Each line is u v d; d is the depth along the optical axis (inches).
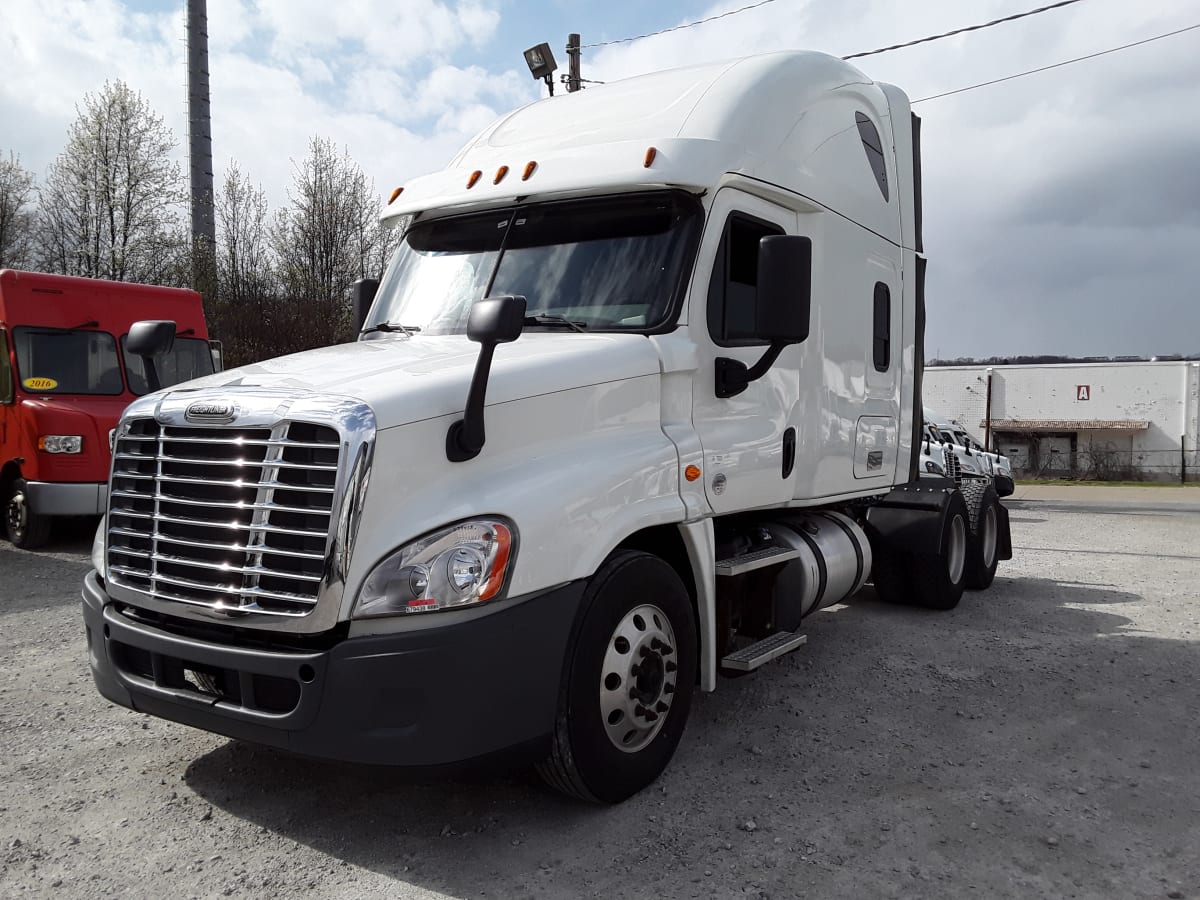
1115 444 1942.7
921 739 182.9
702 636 170.7
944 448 633.6
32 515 413.7
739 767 168.2
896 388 261.1
